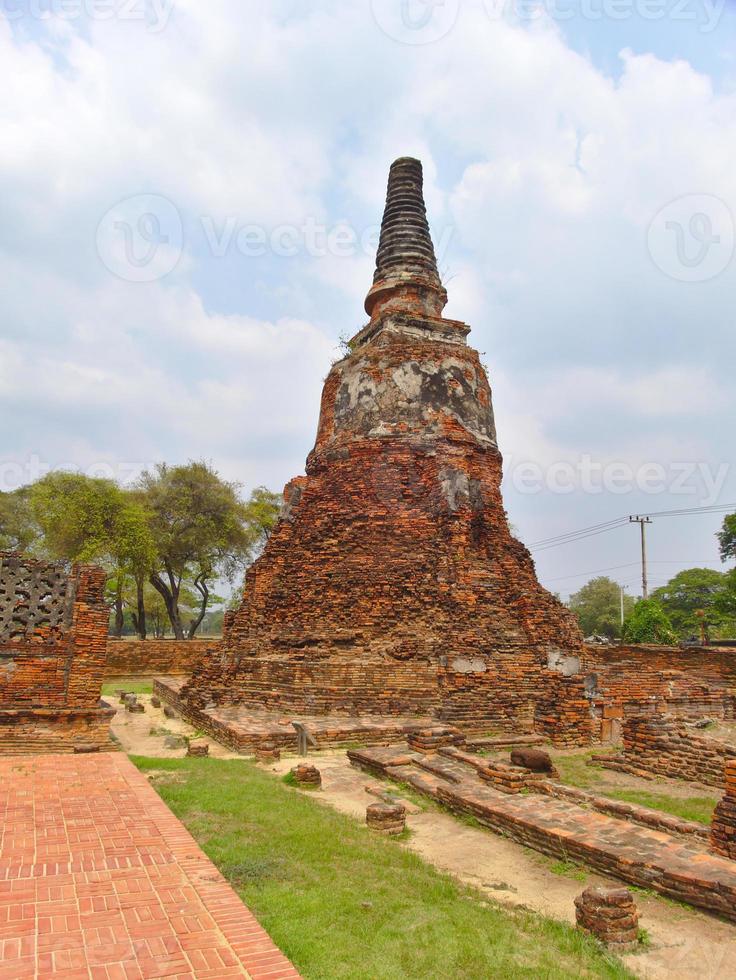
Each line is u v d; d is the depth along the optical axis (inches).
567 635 794.8
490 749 598.2
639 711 665.6
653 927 247.8
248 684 759.1
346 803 417.1
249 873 263.6
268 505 2146.9
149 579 1801.2
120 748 554.9
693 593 2773.1
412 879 274.2
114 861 258.8
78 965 180.2
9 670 519.8
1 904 217.9
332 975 193.3
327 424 975.0
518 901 272.1
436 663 705.0
